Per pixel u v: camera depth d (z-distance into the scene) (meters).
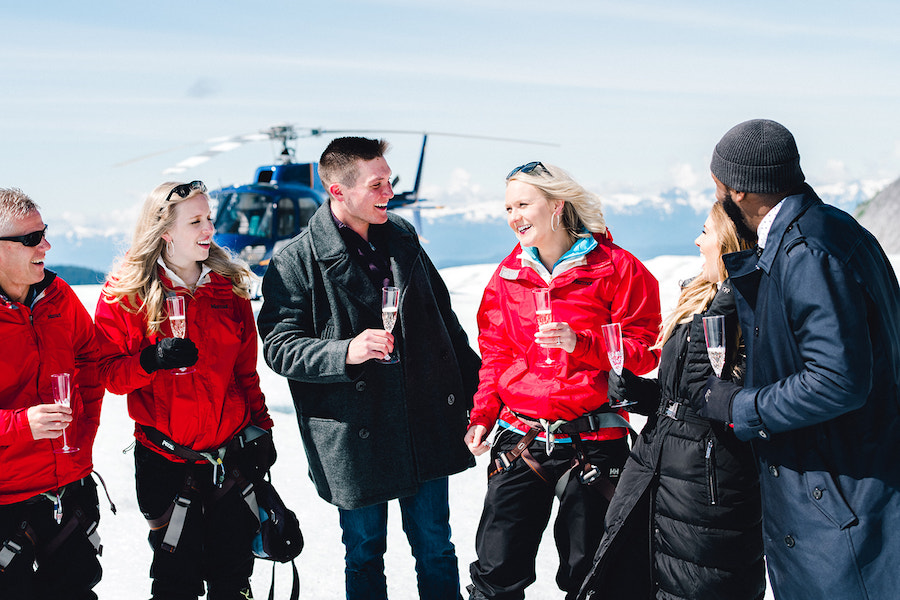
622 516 2.45
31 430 2.25
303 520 4.02
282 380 7.13
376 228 2.97
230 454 2.74
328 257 2.80
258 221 16.36
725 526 2.32
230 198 16.66
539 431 2.68
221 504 2.72
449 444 2.92
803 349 1.93
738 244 2.29
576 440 2.66
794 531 2.03
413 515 2.96
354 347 2.61
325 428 2.81
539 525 2.74
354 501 2.79
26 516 2.36
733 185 2.05
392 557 3.61
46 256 2.40
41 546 2.42
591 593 2.50
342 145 2.79
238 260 2.84
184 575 2.66
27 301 2.45
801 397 1.90
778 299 2.01
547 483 2.69
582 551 2.67
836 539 1.95
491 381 2.89
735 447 2.31
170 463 2.69
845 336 1.86
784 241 2.00
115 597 3.18
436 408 2.90
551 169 2.74
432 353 2.92
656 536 2.43
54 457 2.39
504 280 2.85
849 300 1.88
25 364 2.40
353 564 2.93
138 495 2.72
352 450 2.79
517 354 2.83
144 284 2.62
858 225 2.03
